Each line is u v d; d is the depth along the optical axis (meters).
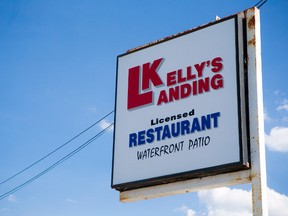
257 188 11.38
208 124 12.37
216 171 11.93
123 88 14.15
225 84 12.43
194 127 12.55
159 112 13.27
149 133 13.24
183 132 12.70
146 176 12.91
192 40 13.30
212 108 12.45
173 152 12.68
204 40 13.09
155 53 13.87
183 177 12.38
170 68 13.48
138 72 14.02
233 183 11.78
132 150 13.37
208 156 12.12
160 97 13.38
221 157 11.93
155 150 12.99
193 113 12.70
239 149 11.71
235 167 11.66
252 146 11.73
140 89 13.81
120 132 13.76
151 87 13.63
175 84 13.24
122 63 14.40
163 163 12.75
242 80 12.27
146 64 13.94
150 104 13.49
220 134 12.12
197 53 13.12
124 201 13.30
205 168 12.03
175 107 13.04
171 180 12.58
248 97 12.12
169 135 12.89
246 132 11.89
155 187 12.88
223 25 12.88
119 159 13.50
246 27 12.62
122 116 13.88
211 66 12.78
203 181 12.18
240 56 12.42
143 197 12.99
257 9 12.66
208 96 12.59
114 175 13.43
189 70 13.12
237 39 12.52
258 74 12.18
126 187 13.22
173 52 13.55
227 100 12.27
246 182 11.69
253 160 11.62
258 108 11.91
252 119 11.91
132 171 13.18
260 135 11.74
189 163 12.34
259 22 12.65
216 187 12.11
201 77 12.87
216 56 12.78
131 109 13.79
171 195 12.75
